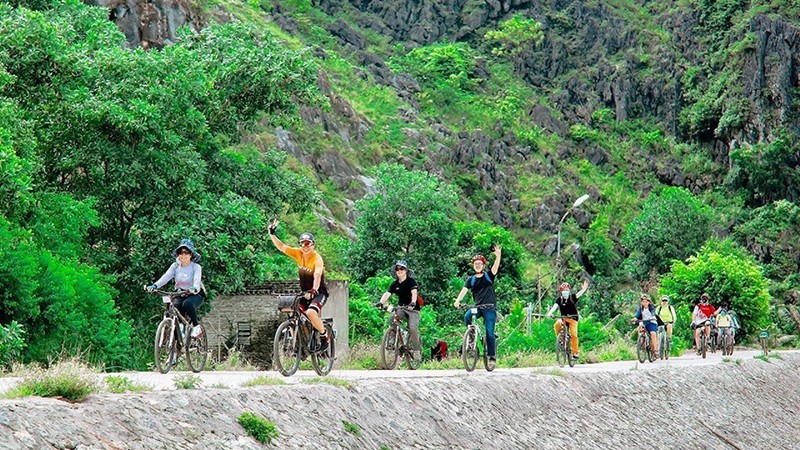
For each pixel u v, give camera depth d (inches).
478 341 803.4
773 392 1325.0
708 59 5334.6
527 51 5310.0
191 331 675.4
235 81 1446.9
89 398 438.0
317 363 672.4
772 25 5132.9
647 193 4658.0
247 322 1378.0
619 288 3848.4
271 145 2974.9
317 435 506.6
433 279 2222.0
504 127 4589.1
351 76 4247.0
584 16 5565.9
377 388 605.9
